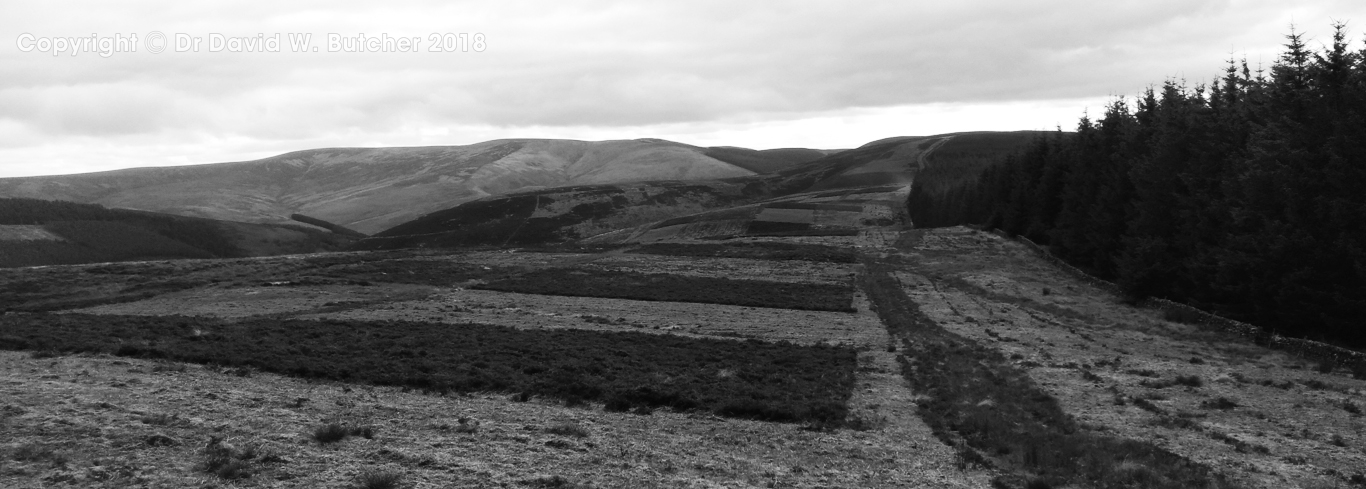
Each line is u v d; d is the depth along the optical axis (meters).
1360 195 37.25
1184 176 53.28
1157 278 53.59
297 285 63.84
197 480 15.27
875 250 96.31
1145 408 25.03
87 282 65.06
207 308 50.97
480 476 16.38
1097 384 28.59
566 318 47.69
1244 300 44.06
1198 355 35.41
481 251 105.19
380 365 28.22
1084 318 47.69
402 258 90.50
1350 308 35.88
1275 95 45.62
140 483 15.00
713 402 24.52
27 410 19.28
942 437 21.41
